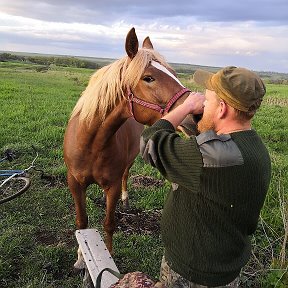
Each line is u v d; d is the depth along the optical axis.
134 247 4.05
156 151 1.73
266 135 10.48
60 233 4.30
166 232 1.93
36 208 4.80
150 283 1.93
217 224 1.74
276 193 5.34
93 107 2.98
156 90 2.67
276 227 4.44
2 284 3.40
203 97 1.98
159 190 5.43
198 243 1.78
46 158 6.77
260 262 3.75
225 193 1.66
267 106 19.48
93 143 3.17
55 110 11.99
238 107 1.62
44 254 3.79
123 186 4.91
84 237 3.10
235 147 1.64
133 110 2.80
